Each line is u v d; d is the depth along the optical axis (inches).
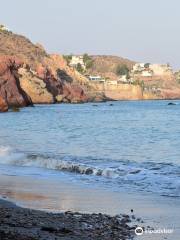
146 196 781.9
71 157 1346.0
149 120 3582.7
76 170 1100.5
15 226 545.3
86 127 2780.5
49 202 724.7
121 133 2343.8
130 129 2640.3
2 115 4173.2
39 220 582.9
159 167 1130.0
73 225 565.9
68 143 1802.4
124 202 729.6
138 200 746.8
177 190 832.3
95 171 1064.8
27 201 730.8
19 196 773.9
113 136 2160.4
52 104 7790.4
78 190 837.2
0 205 695.1
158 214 639.8
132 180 951.0
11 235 492.1
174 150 1569.9
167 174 1011.3
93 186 885.8
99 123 3201.3
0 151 1432.1
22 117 3846.0
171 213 646.5
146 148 1636.3
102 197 771.4
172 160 1294.3
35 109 5634.8
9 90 5880.9
